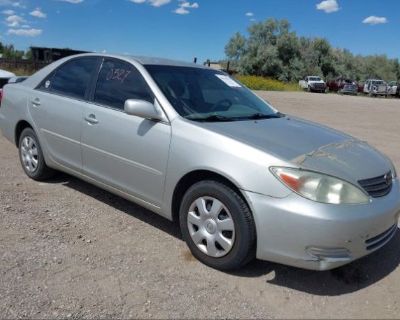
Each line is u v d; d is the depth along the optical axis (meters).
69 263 3.70
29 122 5.46
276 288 3.54
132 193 4.33
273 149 3.54
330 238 3.24
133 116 4.24
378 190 3.63
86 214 4.73
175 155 3.86
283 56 65.88
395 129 13.91
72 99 4.93
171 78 4.48
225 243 3.60
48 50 30.42
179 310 3.16
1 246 3.90
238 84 5.21
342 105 24.11
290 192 3.31
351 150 3.94
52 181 5.69
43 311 3.04
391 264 4.04
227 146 3.59
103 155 4.52
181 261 3.85
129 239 4.21
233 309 3.22
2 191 5.23
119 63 4.70
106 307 3.13
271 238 3.37
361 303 3.41
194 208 3.81
